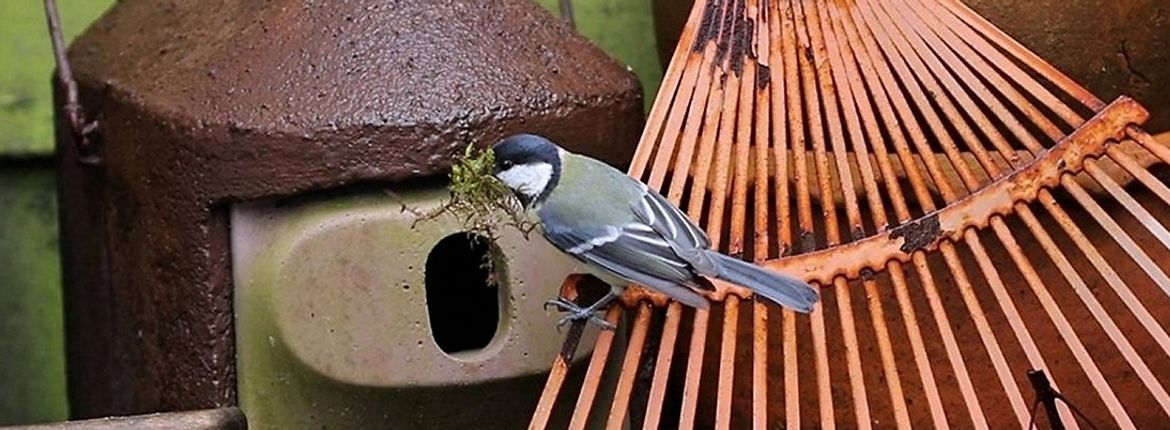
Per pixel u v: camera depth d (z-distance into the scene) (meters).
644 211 2.28
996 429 2.69
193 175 2.52
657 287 2.24
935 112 2.49
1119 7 2.56
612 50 3.46
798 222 2.51
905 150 2.46
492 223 2.49
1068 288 2.61
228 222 2.54
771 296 2.20
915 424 2.70
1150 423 2.74
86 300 2.96
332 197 2.51
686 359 2.80
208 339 2.55
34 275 3.38
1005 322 2.62
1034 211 2.55
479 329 2.96
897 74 2.52
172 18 2.76
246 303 2.54
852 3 2.56
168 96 2.57
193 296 2.56
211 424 2.23
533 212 2.34
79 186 2.91
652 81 3.47
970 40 2.52
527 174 2.32
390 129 2.47
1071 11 2.56
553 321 2.55
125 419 2.24
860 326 2.64
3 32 3.28
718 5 2.56
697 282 2.24
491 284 2.56
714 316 2.70
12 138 3.30
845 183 2.45
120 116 2.66
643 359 2.73
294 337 2.50
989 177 2.43
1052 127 2.43
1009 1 2.57
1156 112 2.66
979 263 2.39
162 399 2.65
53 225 3.37
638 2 3.46
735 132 2.48
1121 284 2.35
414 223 2.49
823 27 2.55
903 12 2.55
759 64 2.52
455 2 2.61
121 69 2.73
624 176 2.33
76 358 3.09
